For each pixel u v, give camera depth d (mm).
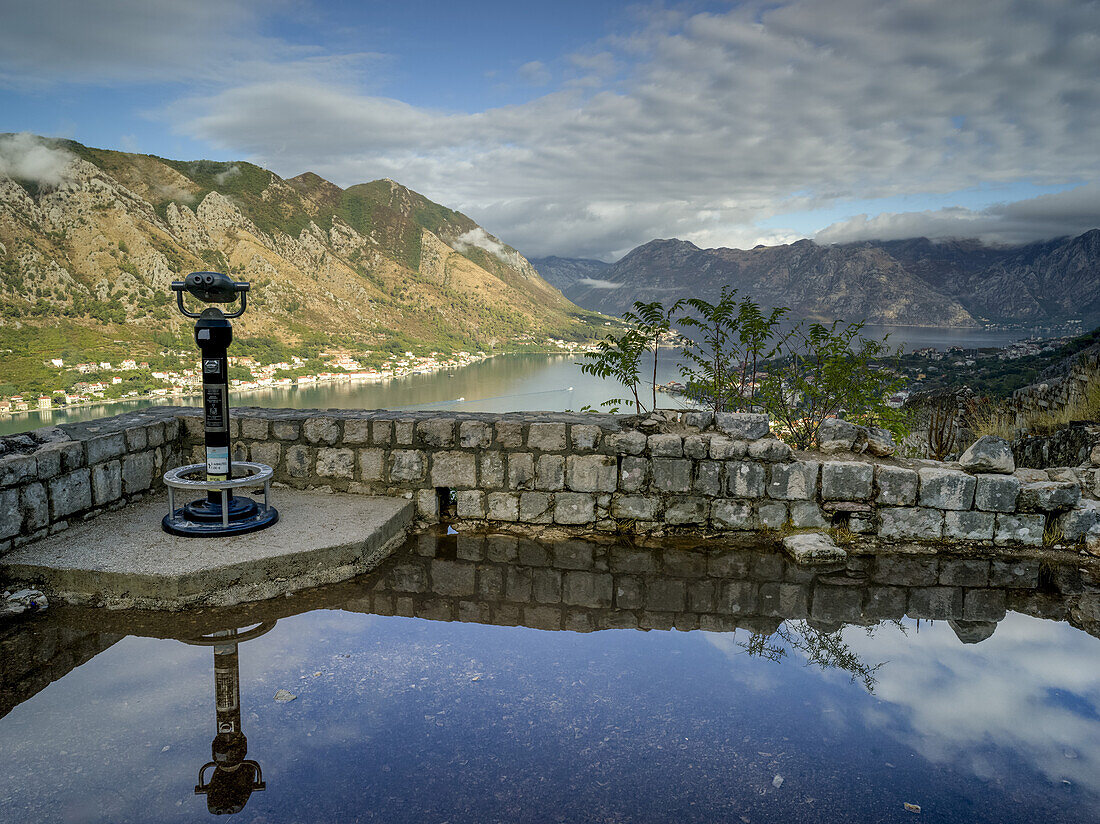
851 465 4781
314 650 3086
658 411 5348
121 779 2072
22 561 3545
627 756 2289
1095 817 1994
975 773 2225
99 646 3070
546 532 4945
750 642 3287
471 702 2650
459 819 1907
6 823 1833
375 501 4910
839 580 4148
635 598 3820
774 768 2234
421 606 3650
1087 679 2953
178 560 3596
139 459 4781
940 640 3346
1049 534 4730
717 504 4883
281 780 2086
